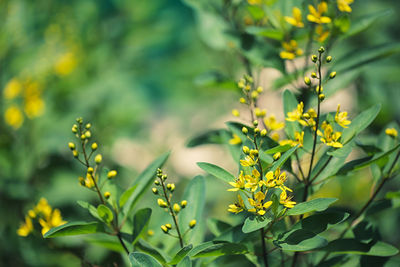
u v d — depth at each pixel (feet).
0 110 3.43
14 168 3.20
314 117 2.11
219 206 3.44
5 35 3.60
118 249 2.26
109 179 2.17
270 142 2.12
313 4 2.40
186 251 2.05
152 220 2.55
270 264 2.22
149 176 2.20
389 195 2.20
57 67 3.68
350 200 2.77
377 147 2.23
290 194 2.22
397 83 3.18
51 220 2.33
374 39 3.49
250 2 2.42
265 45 2.39
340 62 2.41
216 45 2.67
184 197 2.20
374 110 2.11
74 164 3.28
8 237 2.72
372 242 2.14
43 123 3.47
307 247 1.99
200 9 2.58
